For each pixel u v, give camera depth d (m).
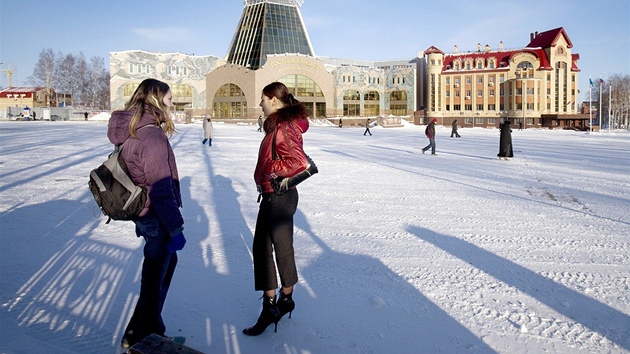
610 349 3.50
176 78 82.38
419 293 4.54
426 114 88.31
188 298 4.40
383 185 11.59
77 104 109.88
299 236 6.60
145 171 3.30
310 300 4.38
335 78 86.12
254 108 78.50
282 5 85.44
